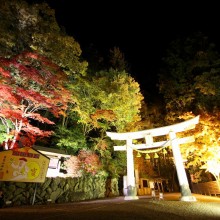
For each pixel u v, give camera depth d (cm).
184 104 2166
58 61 1470
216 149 1584
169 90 2302
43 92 1394
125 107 2066
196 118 1352
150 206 1019
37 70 1342
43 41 1366
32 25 1381
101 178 2062
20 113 1299
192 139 1413
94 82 2023
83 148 1983
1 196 1156
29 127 1312
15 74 1325
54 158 1900
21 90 1235
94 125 1972
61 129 1988
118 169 2344
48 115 2225
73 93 1708
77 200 1650
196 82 1945
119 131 2220
